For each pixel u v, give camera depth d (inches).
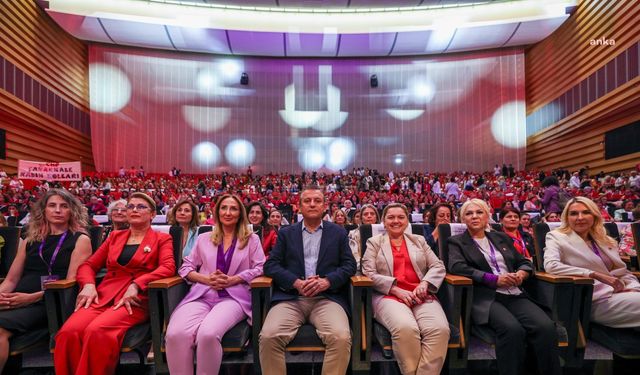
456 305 94.7
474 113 761.0
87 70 701.3
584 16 560.4
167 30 666.2
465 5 658.8
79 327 86.7
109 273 103.0
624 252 133.2
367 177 669.9
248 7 680.4
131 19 626.5
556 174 583.5
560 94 619.2
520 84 735.1
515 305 98.0
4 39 467.2
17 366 95.7
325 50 758.5
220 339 88.2
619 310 93.7
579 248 106.3
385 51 761.0
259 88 797.2
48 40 580.1
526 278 101.4
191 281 102.2
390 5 658.2
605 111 499.8
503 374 89.7
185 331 87.8
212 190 538.6
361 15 696.4
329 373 86.1
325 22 698.8
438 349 87.5
